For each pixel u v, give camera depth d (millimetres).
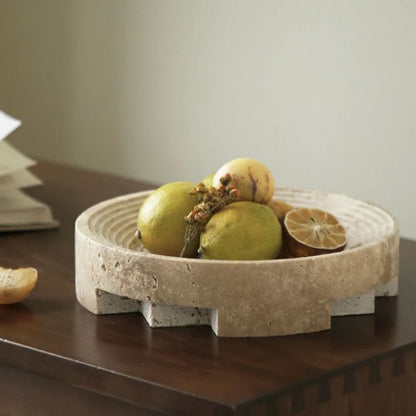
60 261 1977
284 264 1516
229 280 1508
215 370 1406
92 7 4113
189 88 3850
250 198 1654
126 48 4031
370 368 1472
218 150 3809
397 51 3160
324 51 3377
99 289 1629
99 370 1411
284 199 1964
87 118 4258
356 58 3285
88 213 1772
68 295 1756
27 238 2156
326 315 1562
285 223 1645
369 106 3283
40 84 4398
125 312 1654
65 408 1490
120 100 4113
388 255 1646
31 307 1688
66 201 2506
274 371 1406
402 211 3258
